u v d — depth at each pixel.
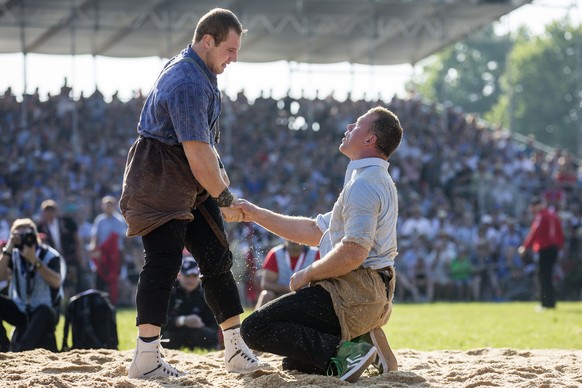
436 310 24.94
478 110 115.12
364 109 40.16
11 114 36.00
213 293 7.83
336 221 7.56
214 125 7.72
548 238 25.06
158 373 7.53
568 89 102.69
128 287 27.34
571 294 32.72
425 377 7.76
